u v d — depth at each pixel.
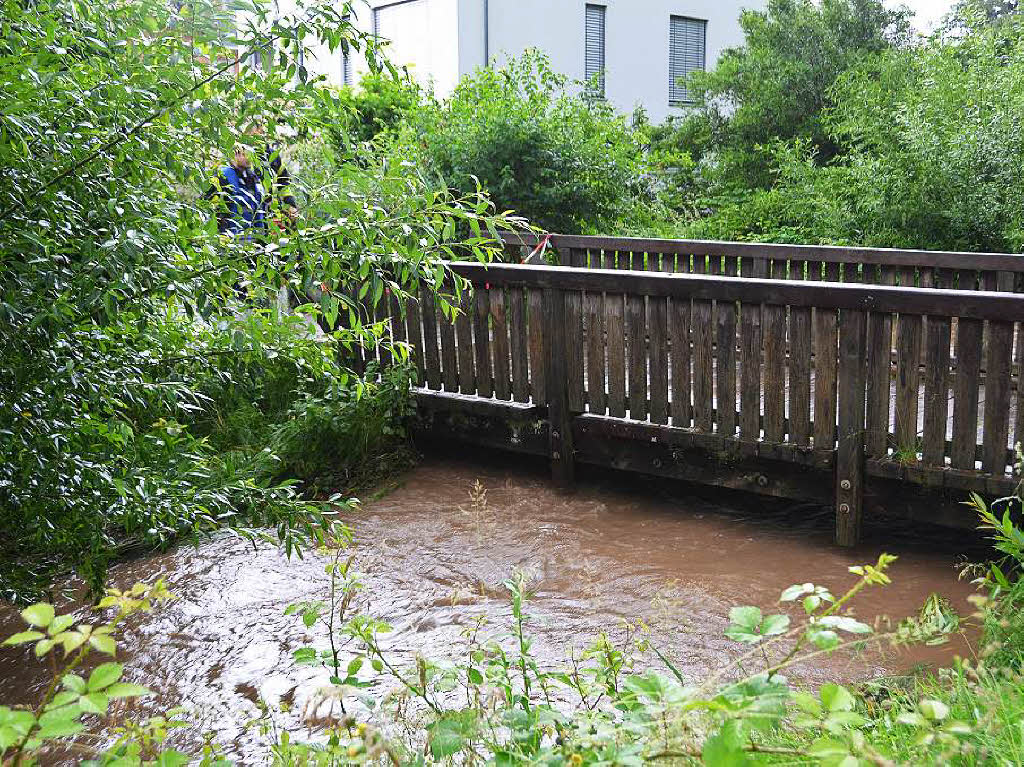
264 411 6.18
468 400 5.90
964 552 4.54
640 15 20.34
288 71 2.93
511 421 5.76
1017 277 6.23
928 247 10.85
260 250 3.07
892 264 6.63
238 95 2.98
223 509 3.68
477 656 2.35
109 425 3.25
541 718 2.18
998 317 4.12
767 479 4.99
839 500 4.66
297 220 3.17
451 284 5.88
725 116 19.78
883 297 4.36
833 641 1.59
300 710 3.43
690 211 16.36
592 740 1.70
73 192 2.88
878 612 3.95
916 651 3.53
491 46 17.67
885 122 12.50
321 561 4.80
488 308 5.77
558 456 5.61
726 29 22.34
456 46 17.22
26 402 3.03
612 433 5.41
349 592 2.72
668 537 4.88
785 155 14.54
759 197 14.03
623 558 4.65
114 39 2.90
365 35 3.03
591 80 13.27
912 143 11.04
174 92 2.84
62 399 3.09
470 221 3.29
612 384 5.39
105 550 3.68
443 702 2.99
